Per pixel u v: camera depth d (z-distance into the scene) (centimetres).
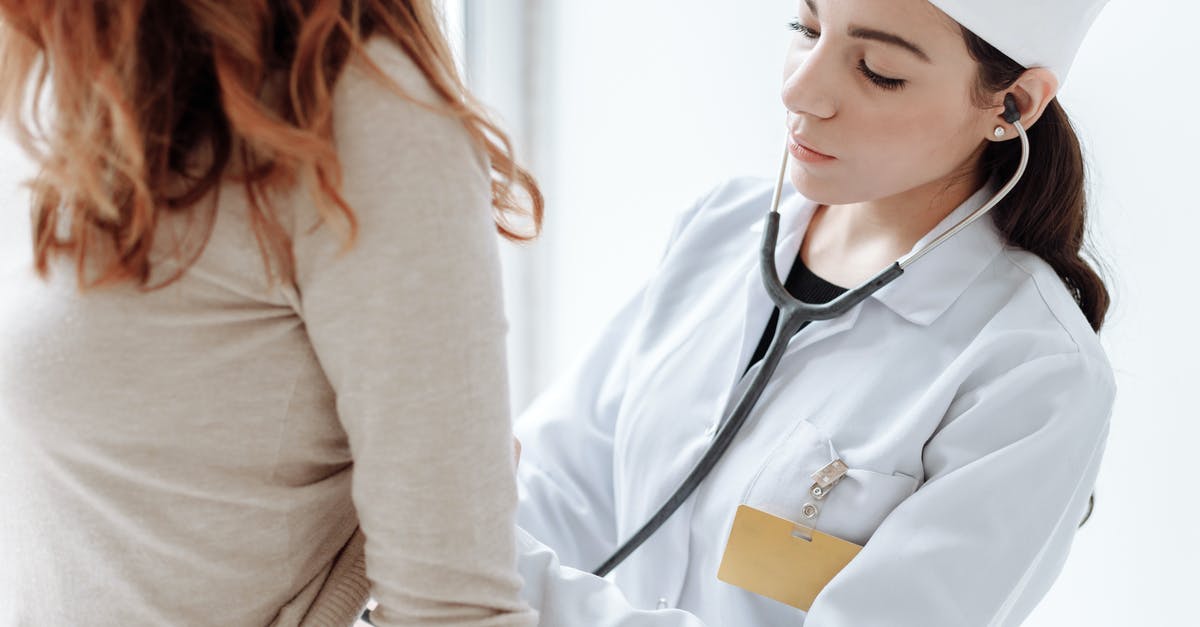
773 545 95
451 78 63
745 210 117
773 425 100
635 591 110
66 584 66
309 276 58
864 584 88
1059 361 90
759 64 160
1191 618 125
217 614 67
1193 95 116
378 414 58
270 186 56
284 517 66
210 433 61
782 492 96
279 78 57
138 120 55
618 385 119
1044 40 83
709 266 117
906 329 98
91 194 56
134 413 60
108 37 54
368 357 57
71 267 59
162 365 59
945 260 97
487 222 60
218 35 54
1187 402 122
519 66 196
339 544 73
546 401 124
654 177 183
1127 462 129
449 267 57
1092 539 135
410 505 59
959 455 90
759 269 105
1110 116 124
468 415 59
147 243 56
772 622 100
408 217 56
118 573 65
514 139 193
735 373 104
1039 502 89
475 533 61
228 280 58
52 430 60
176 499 63
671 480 105
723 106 167
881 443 94
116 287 58
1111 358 129
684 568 105
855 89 86
